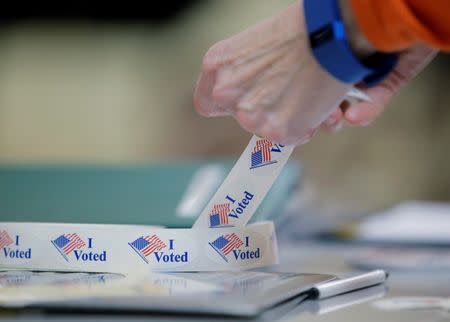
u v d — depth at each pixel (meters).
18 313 1.47
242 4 3.84
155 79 3.84
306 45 1.51
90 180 1.96
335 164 3.63
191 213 1.83
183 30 3.82
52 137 3.88
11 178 1.98
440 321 1.50
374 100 1.58
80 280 1.55
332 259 1.84
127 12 3.78
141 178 1.96
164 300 1.47
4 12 3.77
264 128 1.54
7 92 3.88
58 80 3.88
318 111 1.53
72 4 3.75
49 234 1.62
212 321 1.45
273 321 1.48
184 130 3.79
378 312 1.52
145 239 1.61
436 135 3.69
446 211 2.17
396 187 3.62
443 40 1.49
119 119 3.85
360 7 1.49
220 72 1.54
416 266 1.75
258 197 1.61
